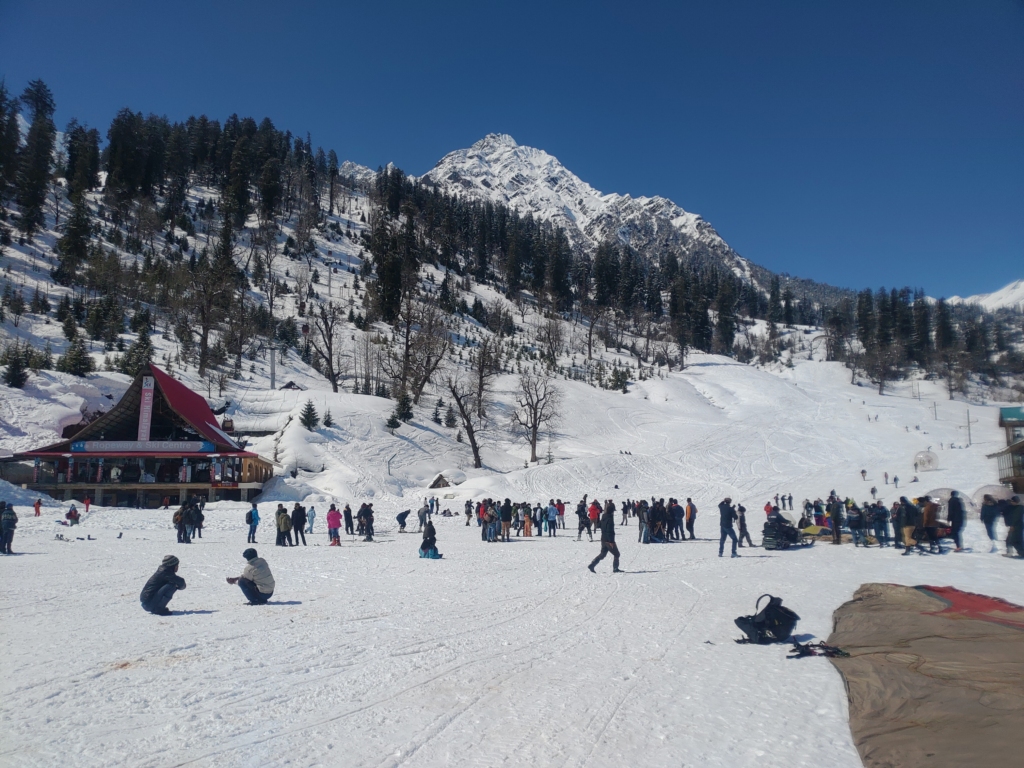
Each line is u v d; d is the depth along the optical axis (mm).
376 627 10211
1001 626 9289
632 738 5777
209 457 44406
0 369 50125
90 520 31766
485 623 10562
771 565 18172
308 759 5238
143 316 76938
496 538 28672
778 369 146125
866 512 23469
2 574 15484
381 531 34500
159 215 117438
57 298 77562
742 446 69875
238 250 124000
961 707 6109
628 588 14266
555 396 83375
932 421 81750
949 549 19766
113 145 123312
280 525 25438
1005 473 31984
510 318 138250
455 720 6172
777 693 7027
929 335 129500
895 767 5059
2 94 102062
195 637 9406
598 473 57906
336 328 96250
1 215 94500
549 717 6273
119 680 7297
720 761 5309
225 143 160250
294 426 54375
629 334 162125
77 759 5164
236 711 6340
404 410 64062
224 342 75000
